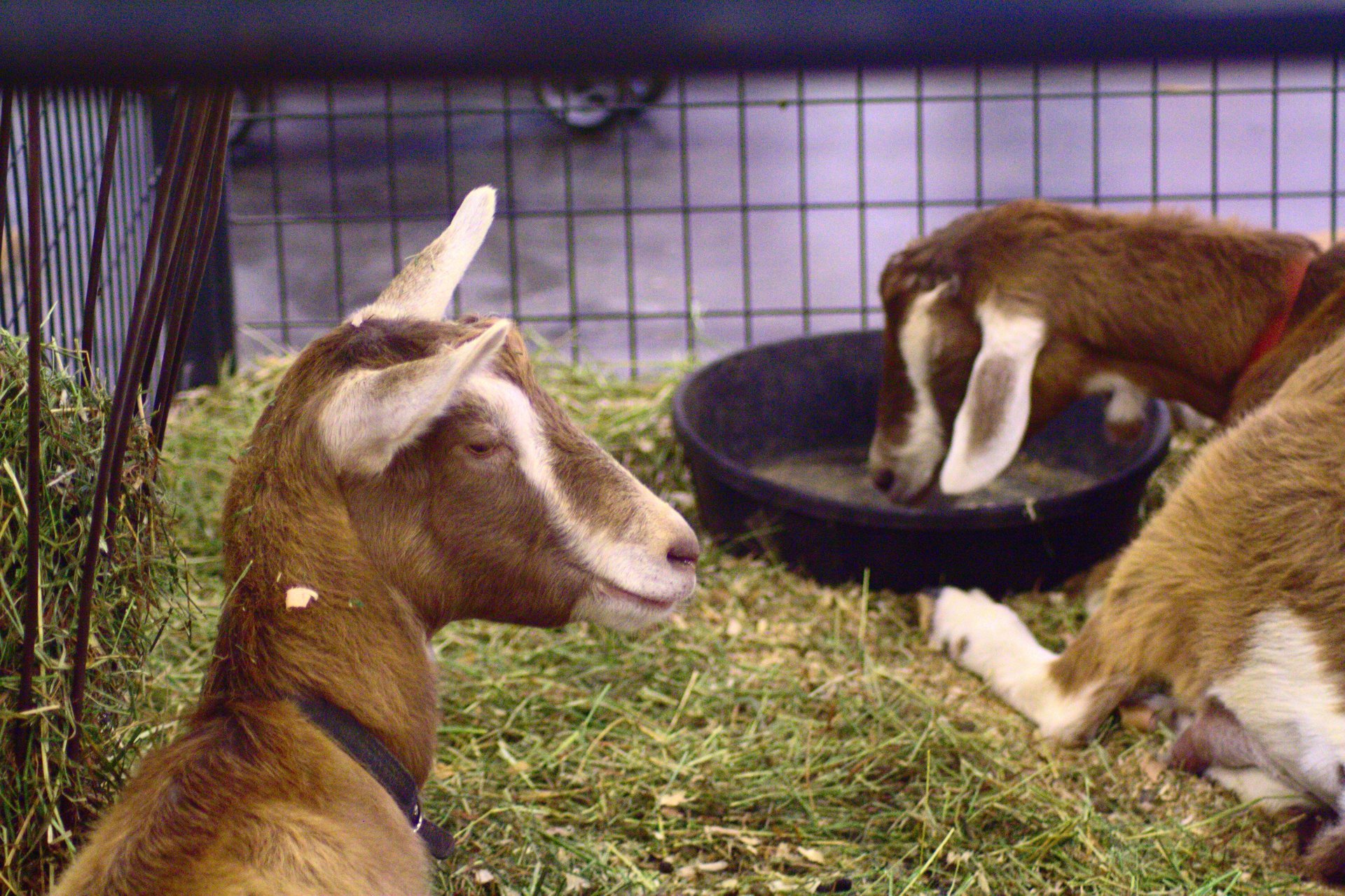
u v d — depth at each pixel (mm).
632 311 5902
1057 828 3199
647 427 5379
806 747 3564
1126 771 3445
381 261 9008
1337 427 3094
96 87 1040
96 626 2475
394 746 2289
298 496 2221
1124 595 3408
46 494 2314
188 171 2039
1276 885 3006
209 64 742
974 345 4160
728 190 10891
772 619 4234
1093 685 3492
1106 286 3938
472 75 733
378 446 2141
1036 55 700
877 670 3936
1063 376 4082
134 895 1891
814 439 5523
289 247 9367
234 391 5578
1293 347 3783
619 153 12180
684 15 693
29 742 2307
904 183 10992
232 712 2170
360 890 2008
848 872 3070
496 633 4078
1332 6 667
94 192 4094
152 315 2135
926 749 3527
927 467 4410
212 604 4062
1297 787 3166
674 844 3174
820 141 12633
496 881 2969
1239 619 3113
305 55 725
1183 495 3326
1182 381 4051
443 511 2264
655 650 4031
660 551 2357
